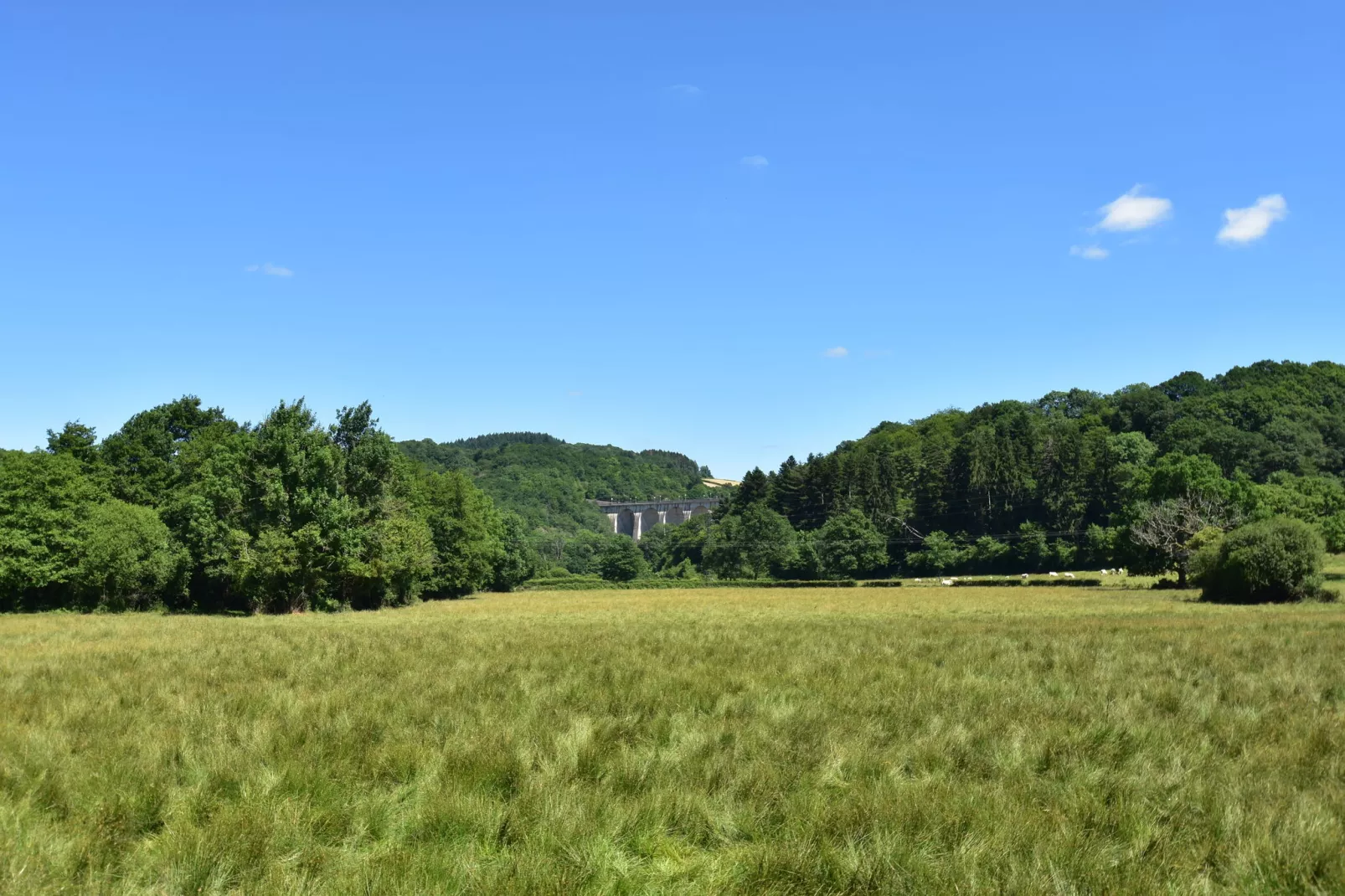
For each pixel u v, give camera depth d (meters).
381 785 7.42
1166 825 6.17
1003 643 18.97
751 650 18.16
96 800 6.79
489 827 6.24
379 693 11.67
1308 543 39.19
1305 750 8.02
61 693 12.08
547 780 7.20
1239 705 10.45
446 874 5.38
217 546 48.22
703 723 9.58
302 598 48.47
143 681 13.31
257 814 6.25
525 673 13.76
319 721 9.48
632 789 7.29
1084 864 5.41
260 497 48.75
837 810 6.38
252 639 23.14
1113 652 16.52
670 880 5.59
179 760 8.12
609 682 12.91
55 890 5.16
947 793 6.79
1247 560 39.53
